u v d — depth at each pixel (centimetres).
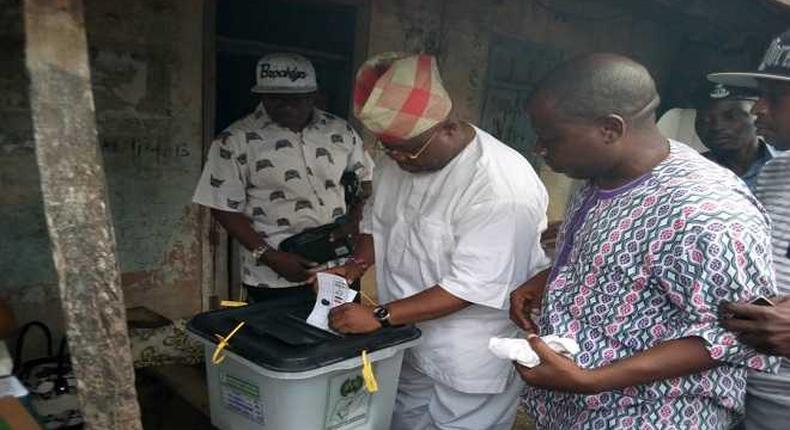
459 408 193
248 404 164
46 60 99
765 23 401
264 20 368
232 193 258
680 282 118
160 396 288
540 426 166
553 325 143
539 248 189
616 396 136
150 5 303
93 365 110
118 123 305
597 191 141
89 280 108
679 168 126
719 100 279
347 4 377
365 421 176
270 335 160
